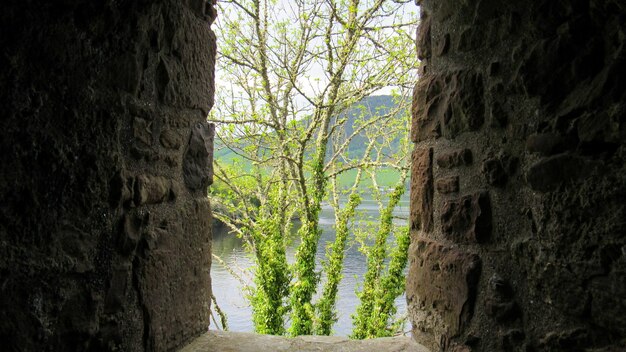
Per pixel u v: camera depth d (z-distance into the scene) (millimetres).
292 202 5324
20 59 747
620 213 817
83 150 875
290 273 4957
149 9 1020
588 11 896
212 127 1446
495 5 1106
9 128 737
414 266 1404
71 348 872
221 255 5871
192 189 1324
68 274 852
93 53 889
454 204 1215
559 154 933
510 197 1061
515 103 1048
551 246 945
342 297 6090
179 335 1235
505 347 1051
